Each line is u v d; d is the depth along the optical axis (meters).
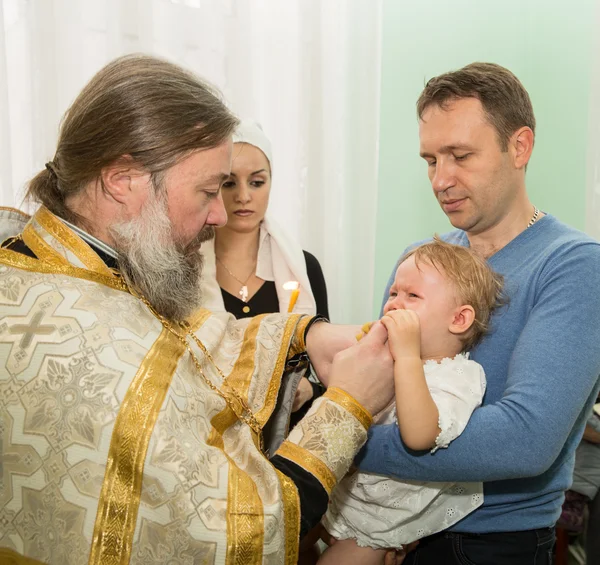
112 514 0.95
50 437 0.96
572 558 2.72
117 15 2.45
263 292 2.26
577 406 1.16
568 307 1.20
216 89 1.25
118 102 1.10
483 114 1.36
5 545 1.00
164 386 1.04
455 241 1.66
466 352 1.43
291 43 2.71
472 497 1.35
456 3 2.90
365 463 1.29
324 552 1.47
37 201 1.21
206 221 1.24
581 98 2.90
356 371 1.21
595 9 2.64
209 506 0.99
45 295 1.06
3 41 2.31
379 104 2.79
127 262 1.14
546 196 2.98
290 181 2.77
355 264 2.83
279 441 1.46
